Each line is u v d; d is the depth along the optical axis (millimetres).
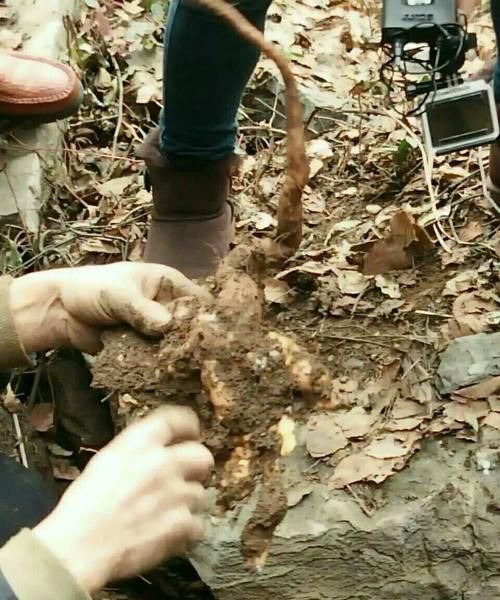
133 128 1949
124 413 823
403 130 1856
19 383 1450
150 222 1548
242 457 793
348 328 1360
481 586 1183
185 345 792
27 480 1015
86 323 928
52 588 654
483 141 1454
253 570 1151
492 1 1384
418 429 1216
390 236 1477
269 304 1387
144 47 2111
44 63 1685
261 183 1778
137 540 711
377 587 1183
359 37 2416
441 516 1168
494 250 1487
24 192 1605
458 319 1351
